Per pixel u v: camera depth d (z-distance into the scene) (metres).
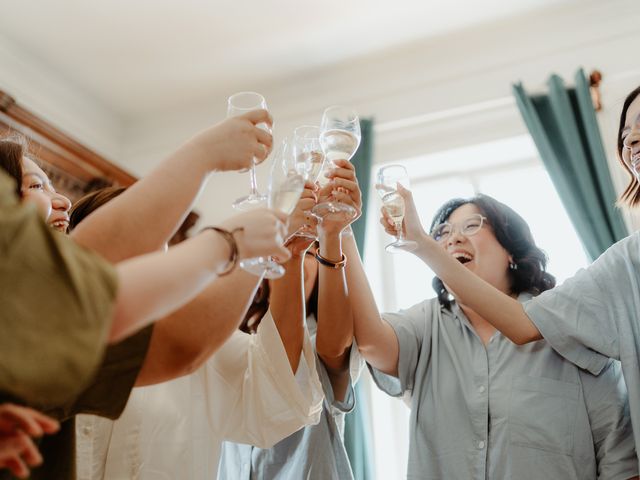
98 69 3.59
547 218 3.20
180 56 3.51
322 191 1.43
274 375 1.33
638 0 3.17
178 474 1.35
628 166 1.78
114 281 0.65
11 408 0.70
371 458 2.74
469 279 1.65
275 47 3.46
